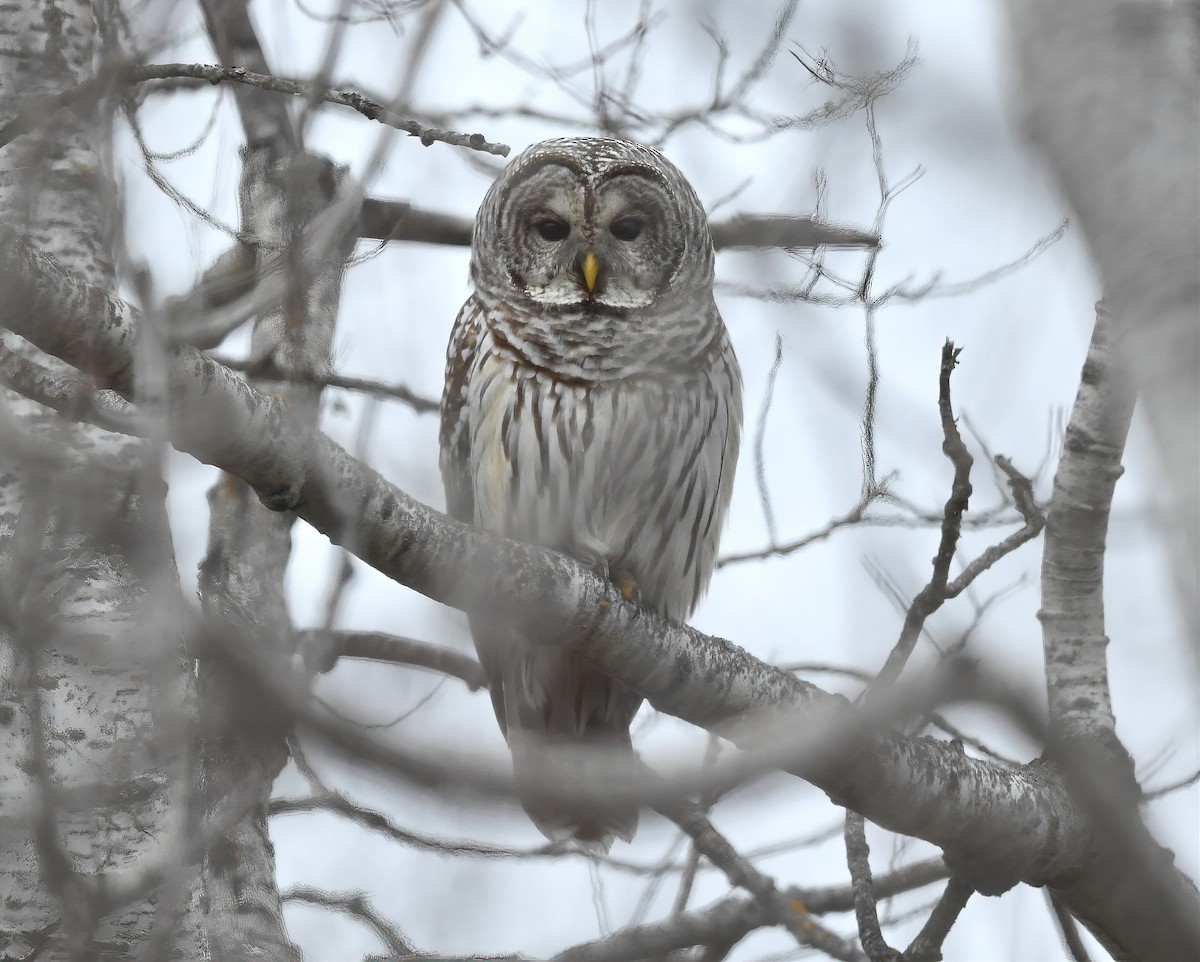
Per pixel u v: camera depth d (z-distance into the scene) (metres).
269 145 10.39
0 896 8.93
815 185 9.89
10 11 9.99
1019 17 4.66
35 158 8.55
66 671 9.07
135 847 8.96
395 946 11.39
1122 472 9.98
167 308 8.35
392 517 9.04
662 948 11.90
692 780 7.44
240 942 10.56
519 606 9.66
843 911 12.73
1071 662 10.02
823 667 10.96
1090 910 9.82
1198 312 4.27
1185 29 4.49
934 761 9.40
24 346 9.47
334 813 10.26
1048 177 4.62
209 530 10.95
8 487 9.03
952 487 8.88
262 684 6.68
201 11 11.51
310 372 9.33
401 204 11.95
